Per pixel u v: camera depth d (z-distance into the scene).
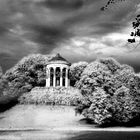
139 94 68.12
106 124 66.50
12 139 38.22
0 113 82.38
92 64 71.69
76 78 117.25
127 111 63.03
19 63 113.00
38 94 89.19
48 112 79.81
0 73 98.12
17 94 94.31
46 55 122.25
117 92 64.88
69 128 59.56
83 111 65.31
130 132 49.72
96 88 64.12
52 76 112.31
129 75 70.88
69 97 85.69
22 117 76.50
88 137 39.94
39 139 38.09
